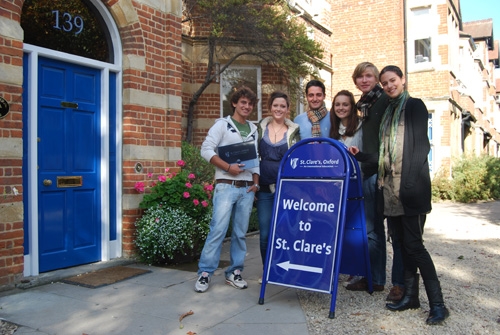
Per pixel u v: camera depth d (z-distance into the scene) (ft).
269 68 29.86
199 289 14.10
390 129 11.99
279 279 12.80
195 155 22.99
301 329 11.09
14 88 13.92
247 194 14.61
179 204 18.03
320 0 39.04
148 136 18.62
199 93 27.50
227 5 26.40
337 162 12.77
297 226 12.91
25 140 14.70
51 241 15.60
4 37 13.67
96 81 17.25
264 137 15.03
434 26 47.21
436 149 47.09
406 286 12.40
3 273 13.74
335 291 11.93
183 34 27.55
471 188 44.24
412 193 11.42
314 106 15.11
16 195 13.96
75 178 16.28
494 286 15.05
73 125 16.34
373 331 10.99
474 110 65.67
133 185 18.04
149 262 17.72
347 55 52.60
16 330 10.95
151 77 18.78
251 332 10.89
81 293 13.92
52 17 15.89
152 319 11.76
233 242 14.90
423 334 10.84
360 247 13.74
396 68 12.12
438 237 24.67
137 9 18.13
